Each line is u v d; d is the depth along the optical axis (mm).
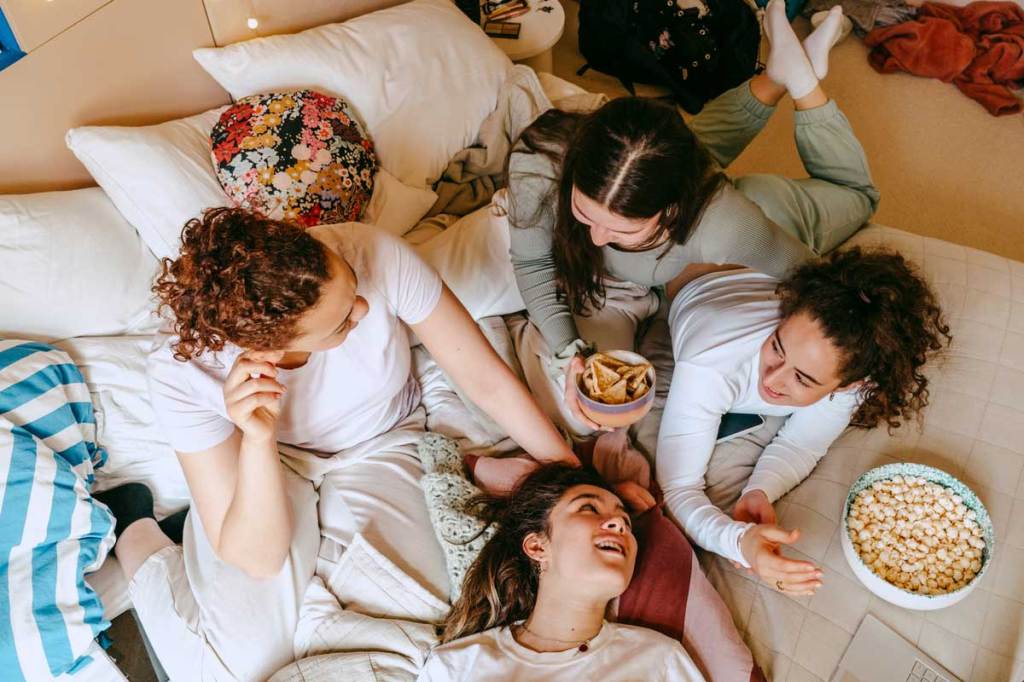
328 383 1332
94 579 1384
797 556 1341
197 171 1625
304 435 1406
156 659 1388
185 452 1164
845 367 1214
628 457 1472
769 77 1725
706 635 1235
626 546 1211
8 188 1521
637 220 1170
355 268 1228
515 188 1444
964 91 2793
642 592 1285
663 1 2623
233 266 907
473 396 1386
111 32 1566
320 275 949
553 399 1590
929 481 1315
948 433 1443
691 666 1188
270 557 1214
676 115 1181
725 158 1876
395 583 1331
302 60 1765
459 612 1272
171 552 1368
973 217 2383
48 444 1320
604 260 1526
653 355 1718
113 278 1542
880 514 1282
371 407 1444
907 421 1431
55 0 1437
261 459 1091
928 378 1512
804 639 1241
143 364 1524
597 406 1290
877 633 1220
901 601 1200
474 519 1368
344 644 1279
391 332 1329
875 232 1813
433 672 1186
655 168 1125
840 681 1188
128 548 1384
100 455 1437
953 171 2521
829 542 1337
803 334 1220
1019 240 2316
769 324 1366
